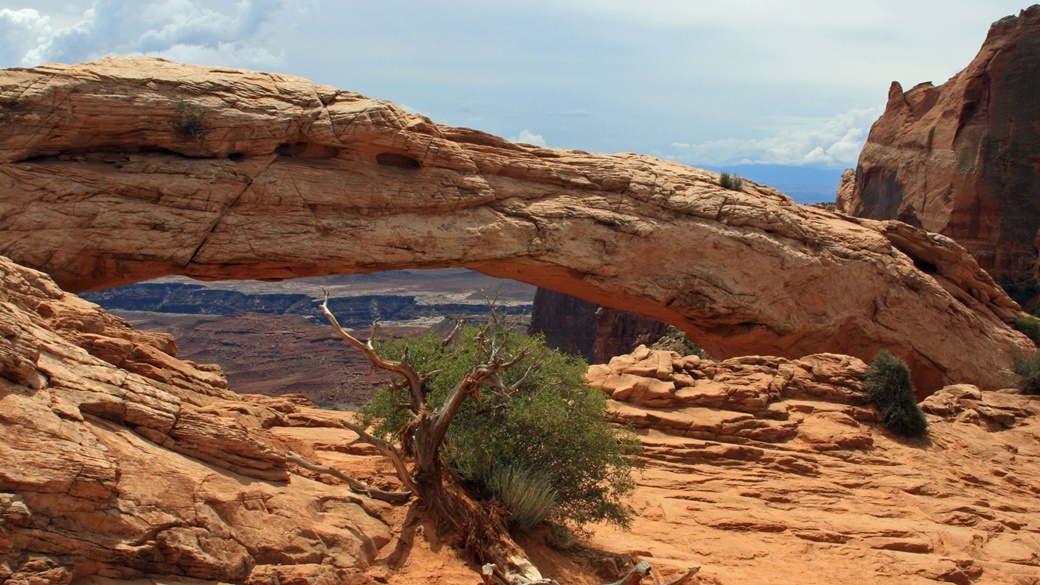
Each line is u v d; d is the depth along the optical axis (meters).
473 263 28.67
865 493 17.47
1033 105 58.16
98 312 11.93
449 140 29.08
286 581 8.48
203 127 24.42
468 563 10.16
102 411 8.61
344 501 10.29
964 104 60.84
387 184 27.25
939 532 16.00
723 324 32.97
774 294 32.94
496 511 10.79
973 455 20.59
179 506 8.22
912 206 62.97
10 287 10.74
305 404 18.31
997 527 16.95
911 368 35.91
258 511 8.99
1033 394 26.81
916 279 36.16
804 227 34.69
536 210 29.61
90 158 23.72
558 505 12.12
